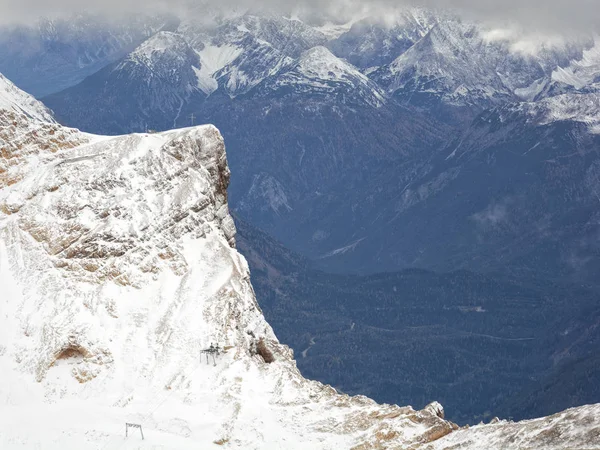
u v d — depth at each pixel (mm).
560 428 189000
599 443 180875
